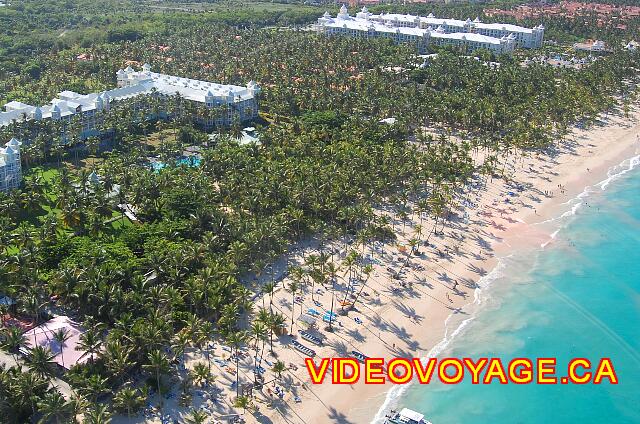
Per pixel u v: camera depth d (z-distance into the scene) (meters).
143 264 196.00
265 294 199.75
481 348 186.00
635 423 163.50
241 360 172.00
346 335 185.25
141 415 150.62
